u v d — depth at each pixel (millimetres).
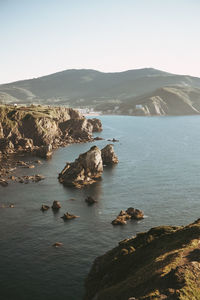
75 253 64875
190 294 35875
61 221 81750
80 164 120750
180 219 82938
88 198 97375
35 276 56531
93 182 118750
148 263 48562
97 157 125812
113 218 84062
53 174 130125
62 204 94812
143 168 142375
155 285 39438
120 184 116188
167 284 38875
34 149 184250
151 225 79250
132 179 123250
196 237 51938
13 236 72500
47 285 53969
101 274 54656
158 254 50375
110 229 76938
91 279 54750
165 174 131000
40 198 100000
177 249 49062
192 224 60812
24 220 82125
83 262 61312
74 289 52688
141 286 41344
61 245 68188
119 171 136500
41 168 140750
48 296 51031
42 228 77250
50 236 72875
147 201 97375
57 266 59875
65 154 178375
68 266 59844
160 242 55750
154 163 153500
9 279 55625
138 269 48344
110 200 98562
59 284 54156
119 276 50031
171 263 43719
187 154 179500
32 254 64250
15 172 132375
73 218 83812
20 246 67688
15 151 186625
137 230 76312
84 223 80625
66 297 50656
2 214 86062
